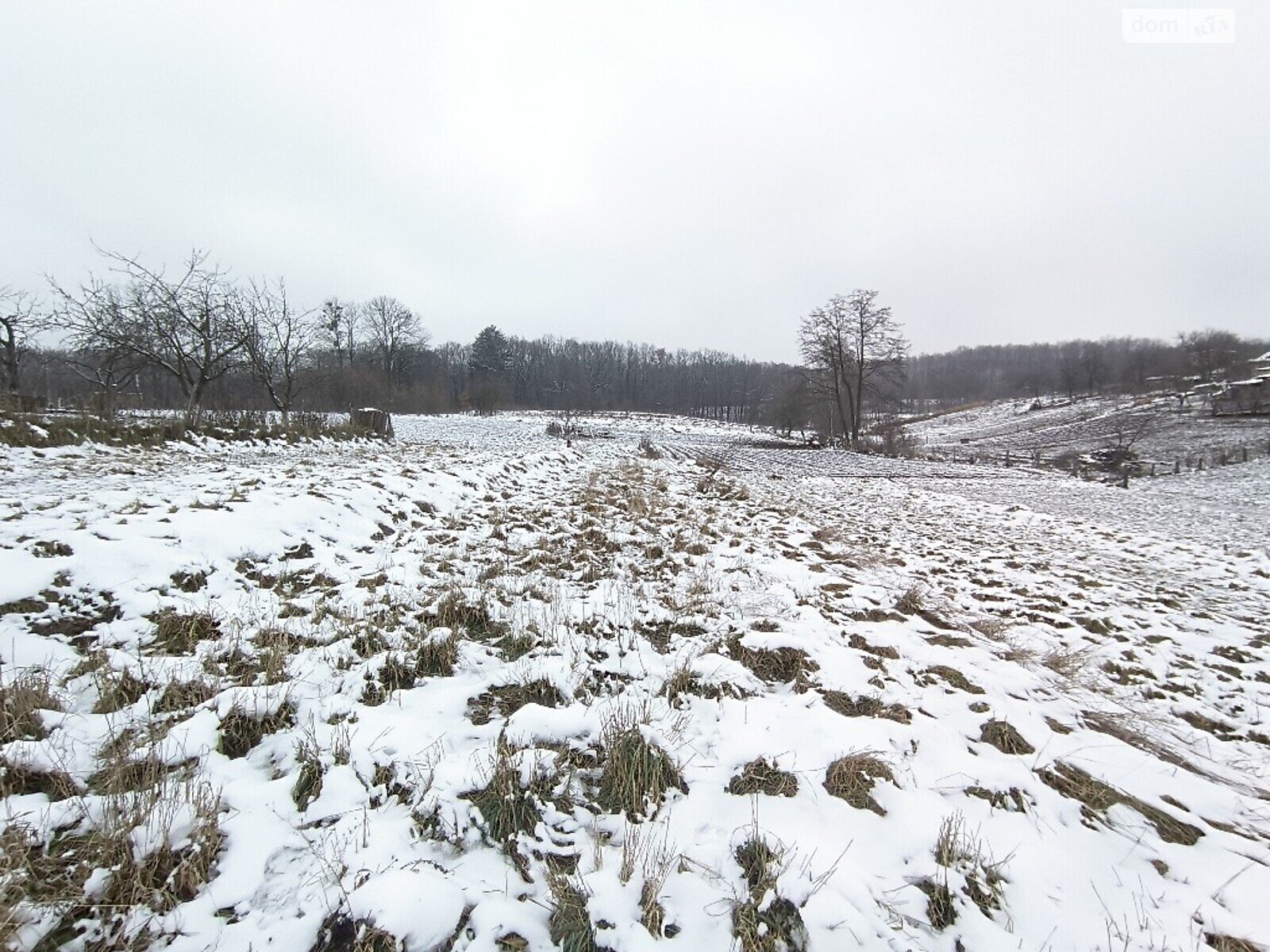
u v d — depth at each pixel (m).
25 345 22.12
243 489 7.25
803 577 6.50
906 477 28.11
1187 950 2.37
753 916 2.36
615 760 3.13
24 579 4.15
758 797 3.02
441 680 4.05
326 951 2.16
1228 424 44.06
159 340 18.88
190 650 4.05
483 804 2.85
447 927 2.26
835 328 45.16
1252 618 7.75
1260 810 3.39
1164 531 15.59
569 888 2.49
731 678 4.10
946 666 4.55
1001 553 10.75
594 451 23.06
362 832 2.64
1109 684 5.26
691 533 8.30
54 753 2.88
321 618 4.70
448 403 56.50
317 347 36.81
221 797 2.76
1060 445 47.88
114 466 9.67
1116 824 3.09
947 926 2.44
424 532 7.41
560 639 4.64
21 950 2.08
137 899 2.29
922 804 3.04
